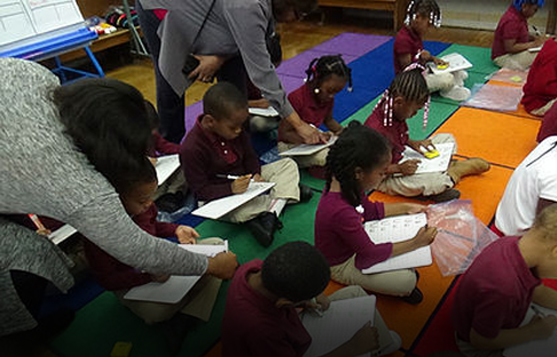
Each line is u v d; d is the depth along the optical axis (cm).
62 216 100
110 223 103
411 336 155
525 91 295
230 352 122
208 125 199
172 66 220
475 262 131
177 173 241
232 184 204
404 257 163
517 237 128
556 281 168
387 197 228
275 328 117
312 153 239
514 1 354
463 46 434
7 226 120
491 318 124
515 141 266
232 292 121
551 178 166
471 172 234
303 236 205
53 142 91
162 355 157
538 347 131
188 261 136
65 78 412
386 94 215
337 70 228
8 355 153
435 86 321
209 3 201
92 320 172
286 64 419
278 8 196
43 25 334
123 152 94
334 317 149
